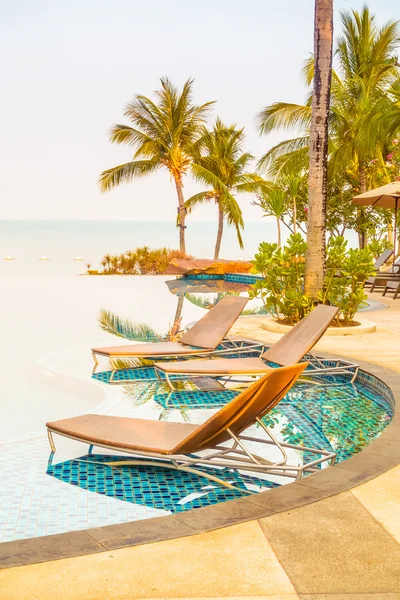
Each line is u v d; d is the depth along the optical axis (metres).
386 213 23.47
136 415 5.82
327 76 9.81
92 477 4.29
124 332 11.23
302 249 10.03
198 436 3.92
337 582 2.48
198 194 30.31
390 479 3.55
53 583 2.44
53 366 7.98
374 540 2.84
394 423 4.67
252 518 3.04
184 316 13.26
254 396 3.90
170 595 2.38
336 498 3.29
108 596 2.37
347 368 6.93
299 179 21.17
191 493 4.05
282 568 2.59
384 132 17.70
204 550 2.72
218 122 30.00
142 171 28.95
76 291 18.91
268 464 4.10
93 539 2.79
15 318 13.17
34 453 4.75
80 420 4.64
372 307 13.27
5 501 3.88
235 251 85.50
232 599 2.36
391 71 22.69
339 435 5.27
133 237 115.25
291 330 6.99
